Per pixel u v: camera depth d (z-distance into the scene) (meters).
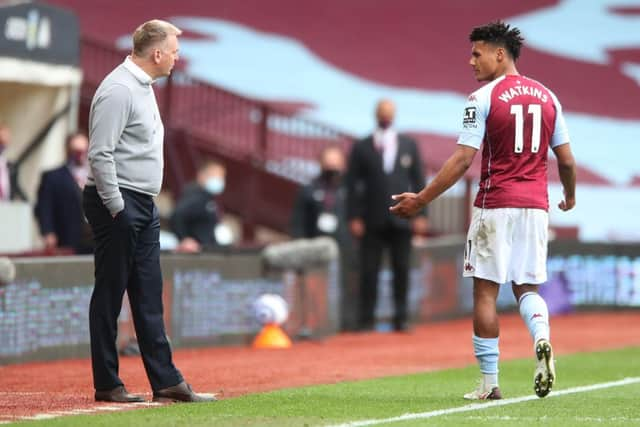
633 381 40.31
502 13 129.12
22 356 46.34
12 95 71.12
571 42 128.50
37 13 66.75
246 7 123.56
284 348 55.47
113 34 114.69
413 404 32.94
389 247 64.94
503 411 31.45
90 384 39.06
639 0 129.25
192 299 54.38
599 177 119.62
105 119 31.70
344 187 65.88
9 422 29.14
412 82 124.38
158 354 33.00
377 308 68.44
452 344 57.66
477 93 32.81
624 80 127.06
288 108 120.00
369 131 120.69
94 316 32.78
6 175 60.47
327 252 60.91
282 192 84.25
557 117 33.47
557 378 41.41
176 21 119.94
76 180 57.91
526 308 32.50
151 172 32.44
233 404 32.62
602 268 80.00
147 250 32.81
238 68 121.00
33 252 50.00
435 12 128.38
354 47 125.12
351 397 34.78
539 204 32.78
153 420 29.09
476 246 33.00
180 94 93.00
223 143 83.25
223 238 62.53
